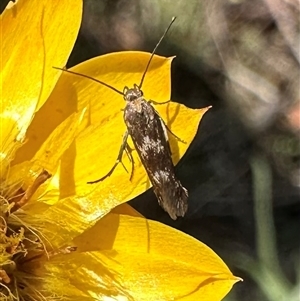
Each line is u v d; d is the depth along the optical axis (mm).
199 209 49
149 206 47
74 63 47
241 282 47
